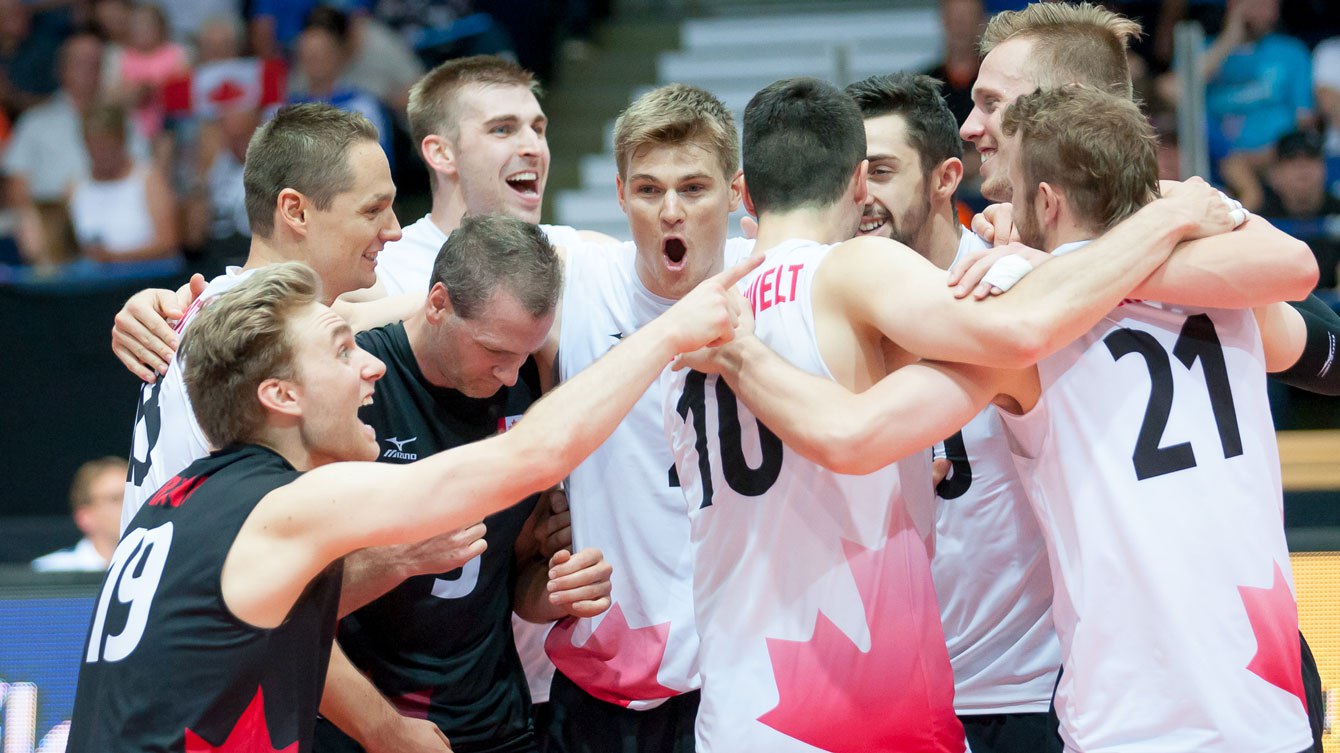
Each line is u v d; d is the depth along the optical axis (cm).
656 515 1066
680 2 3516
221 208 2495
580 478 1080
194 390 851
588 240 1227
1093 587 830
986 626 1063
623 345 825
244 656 786
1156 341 845
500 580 1069
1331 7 2695
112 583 827
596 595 1020
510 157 1366
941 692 876
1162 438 831
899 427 796
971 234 1136
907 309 807
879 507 859
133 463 1004
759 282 883
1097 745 829
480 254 955
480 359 979
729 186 1029
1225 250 821
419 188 2767
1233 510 829
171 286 2002
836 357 841
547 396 816
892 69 3111
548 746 1141
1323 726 938
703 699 891
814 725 846
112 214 2456
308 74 2630
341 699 955
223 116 2562
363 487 789
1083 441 838
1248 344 862
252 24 2745
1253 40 2470
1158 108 2211
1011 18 1110
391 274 1348
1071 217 857
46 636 1377
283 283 848
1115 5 2552
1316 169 2205
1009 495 1045
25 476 1972
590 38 3388
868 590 852
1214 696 806
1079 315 791
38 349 1980
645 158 998
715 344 849
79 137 2627
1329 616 1247
